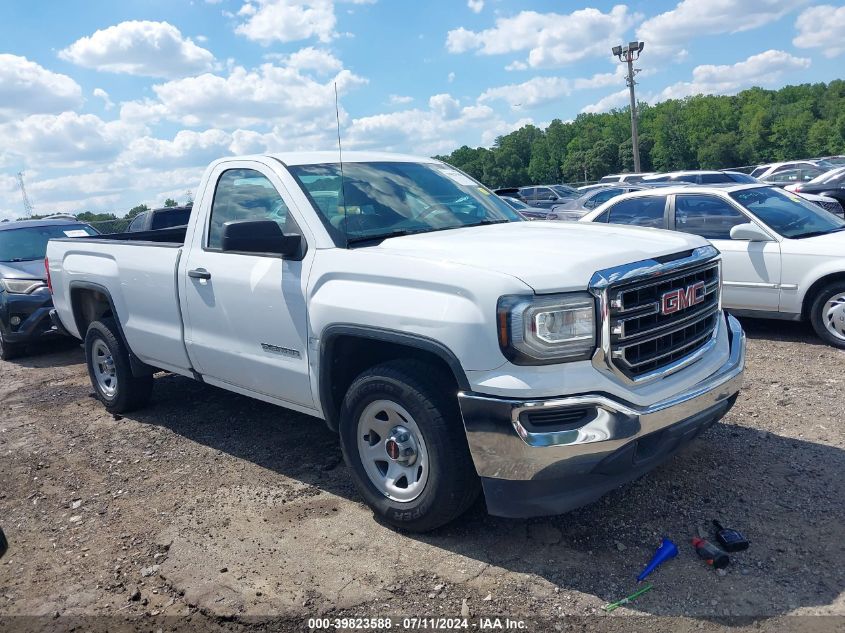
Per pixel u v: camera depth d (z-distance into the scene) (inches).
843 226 301.1
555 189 1504.7
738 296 298.2
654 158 4239.7
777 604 119.4
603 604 122.4
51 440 226.4
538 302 124.3
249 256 176.1
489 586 129.4
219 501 171.6
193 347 195.8
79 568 146.4
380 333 141.4
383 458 150.9
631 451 127.9
